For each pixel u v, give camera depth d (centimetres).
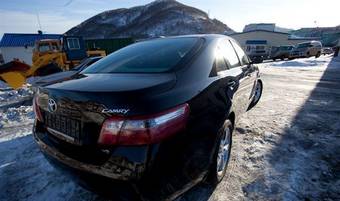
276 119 422
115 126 144
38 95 203
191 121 169
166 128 149
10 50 3550
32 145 361
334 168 258
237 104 276
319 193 219
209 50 243
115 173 147
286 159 279
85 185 170
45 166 292
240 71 306
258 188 229
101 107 147
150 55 237
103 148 151
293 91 688
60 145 182
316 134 350
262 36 4281
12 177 269
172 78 182
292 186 229
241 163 273
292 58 2520
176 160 155
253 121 412
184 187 167
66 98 166
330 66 1466
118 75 204
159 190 149
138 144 142
